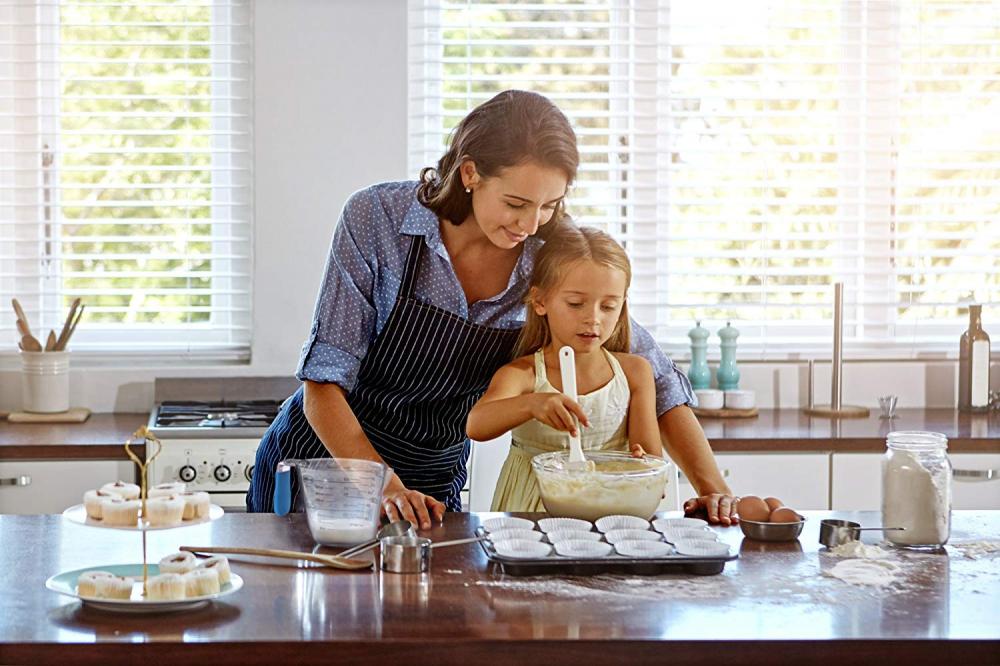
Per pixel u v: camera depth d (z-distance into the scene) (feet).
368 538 5.80
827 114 12.69
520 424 6.64
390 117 12.00
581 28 12.65
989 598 5.01
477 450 7.97
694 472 7.29
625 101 12.80
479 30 12.59
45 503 10.28
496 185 6.57
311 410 7.11
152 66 12.34
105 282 12.42
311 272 12.05
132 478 10.38
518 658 4.43
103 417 11.80
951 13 12.78
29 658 4.37
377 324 7.46
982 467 10.70
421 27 12.46
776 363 12.57
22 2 12.18
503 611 4.78
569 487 6.15
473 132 6.67
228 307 12.45
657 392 7.73
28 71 12.25
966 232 12.92
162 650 4.40
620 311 7.61
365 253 7.30
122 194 12.38
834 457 10.71
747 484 10.70
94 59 12.21
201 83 12.35
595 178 12.80
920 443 5.91
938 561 5.62
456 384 7.67
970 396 12.25
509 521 5.98
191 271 12.46
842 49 12.76
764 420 11.73
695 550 5.43
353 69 11.93
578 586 5.14
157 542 5.87
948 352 12.76
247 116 12.30
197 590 4.84
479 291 7.47
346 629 4.55
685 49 12.75
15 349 12.16
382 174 12.04
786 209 12.85
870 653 4.47
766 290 12.76
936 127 12.85
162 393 11.96
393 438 7.86
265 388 12.02
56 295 12.32
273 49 11.87
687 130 12.80
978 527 6.39
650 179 12.82
